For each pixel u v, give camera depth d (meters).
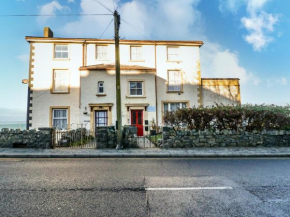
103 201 3.72
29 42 17.72
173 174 5.62
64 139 10.36
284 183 4.85
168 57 19.25
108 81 16.91
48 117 16.95
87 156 8.29
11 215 3.14
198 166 6.66
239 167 6.53
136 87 17.27
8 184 4.65
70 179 5.07
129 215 3.18
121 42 18.59
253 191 4.29
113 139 10.04
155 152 8.78
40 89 17.23
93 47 18.36
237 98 19.12
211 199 3.85
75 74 17.77
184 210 3.38
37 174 5.53
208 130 10.40
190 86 18.72
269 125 10.71
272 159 7.96
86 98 16.58
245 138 10.38
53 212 3.27
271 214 3.26
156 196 3.98
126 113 16.72
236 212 3.32
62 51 18.19
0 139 9.94
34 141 9.86
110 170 6.05
